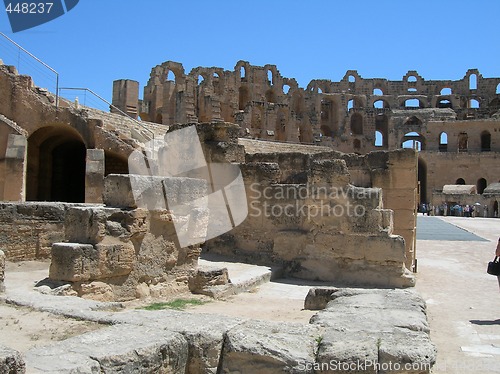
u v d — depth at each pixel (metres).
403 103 82.44
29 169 27.33
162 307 10.83
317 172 15.77
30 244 13.90
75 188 33.44
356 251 14.92
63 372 4.61
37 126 25.50
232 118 69.38
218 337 5.96
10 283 10.61
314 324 6.49
